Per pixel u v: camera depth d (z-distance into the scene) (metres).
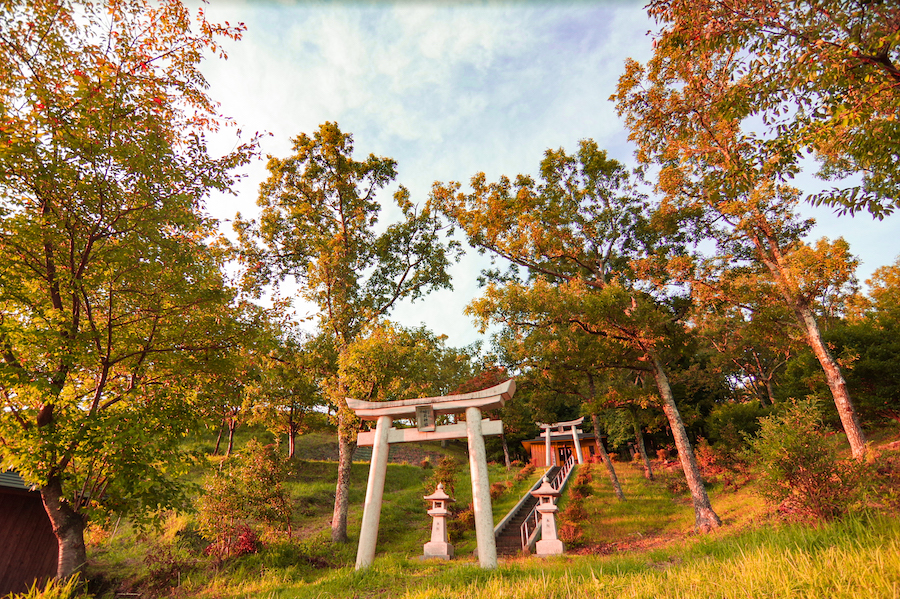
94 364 8.22
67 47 8.06
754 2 6.57
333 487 22.77
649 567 7.83
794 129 6.76
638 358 17.06
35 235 7.29
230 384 9.96
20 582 10.98
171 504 8.23
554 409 40.75
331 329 19.34
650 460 32.19
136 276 8.23
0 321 7.05
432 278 22.19
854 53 5.70
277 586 9.66
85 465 8.24
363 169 21.69
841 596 4.17
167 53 9.07
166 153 8.26
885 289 29.22
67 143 7.13
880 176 6.80
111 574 11.49
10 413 7.29
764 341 17.02
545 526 14.83
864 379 18.75
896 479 7.65
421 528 18.61
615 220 21.17
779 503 8.51
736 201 15.12
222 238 11.02
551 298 16.17
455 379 35.19
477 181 20.95
